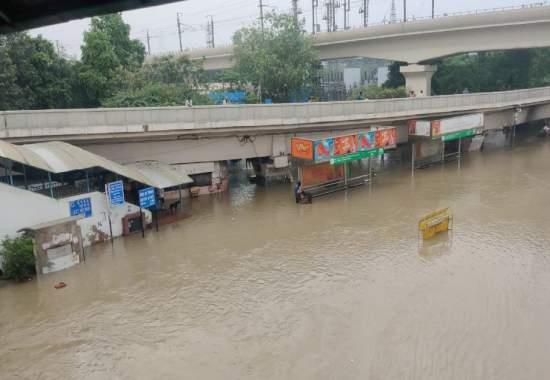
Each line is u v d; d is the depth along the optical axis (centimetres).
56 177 2344
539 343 1402
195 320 1609
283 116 3148
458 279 1814
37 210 2072
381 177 3512
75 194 2250
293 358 1384
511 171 3497
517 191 2958
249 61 4984
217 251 2197
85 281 1923
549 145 4444
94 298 1781
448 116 3991
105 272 2003
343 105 3366
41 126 2478
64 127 2531
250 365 1361
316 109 3259
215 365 1367
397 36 4797
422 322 1533
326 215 2661
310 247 2198
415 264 1961
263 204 2939
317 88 5781
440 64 6025
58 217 2142
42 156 2211
